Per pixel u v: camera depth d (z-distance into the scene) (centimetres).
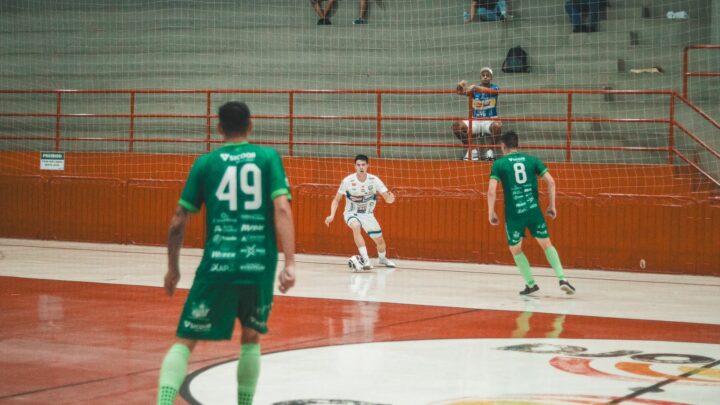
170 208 3516
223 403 1103
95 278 2456
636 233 2880
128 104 4169
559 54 3562
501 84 3625
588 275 2781
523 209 2222
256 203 949
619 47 3488
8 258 2962
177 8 4175
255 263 938
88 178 3644
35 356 1396
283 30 4012
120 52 4241
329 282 2473
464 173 3169
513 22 3666
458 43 3759
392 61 3844
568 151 3066
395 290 2320
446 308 2005
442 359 1418
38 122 4300
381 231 2927
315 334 1638
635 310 2019
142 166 3688
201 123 4019
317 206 3306
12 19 4425
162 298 2089
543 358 1438
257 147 971
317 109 3881
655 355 1473
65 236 3691
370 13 3919
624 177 3003
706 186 3017
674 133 3300
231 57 4066
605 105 3425
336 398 1140
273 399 1130
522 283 2536
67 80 4322
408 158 3600
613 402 1135
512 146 2244
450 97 3709
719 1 3344
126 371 1290
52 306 1936
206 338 932
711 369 1359
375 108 3797
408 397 1152
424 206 3152
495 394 1176
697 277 2770
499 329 1723
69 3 4338
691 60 3359
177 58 4147
